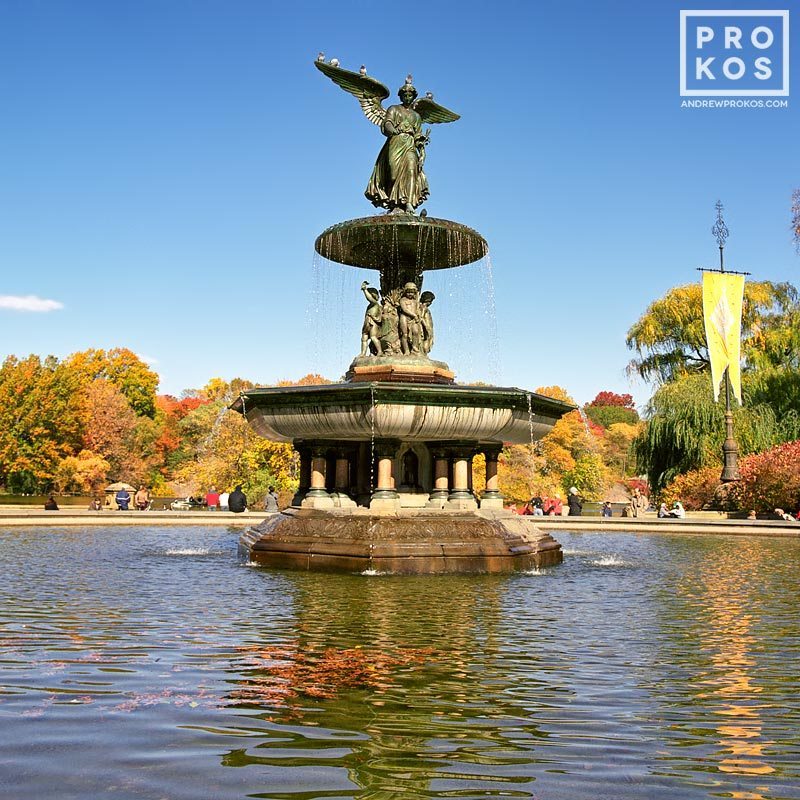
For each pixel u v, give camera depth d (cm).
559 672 588
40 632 719
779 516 3041
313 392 1344
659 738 436
